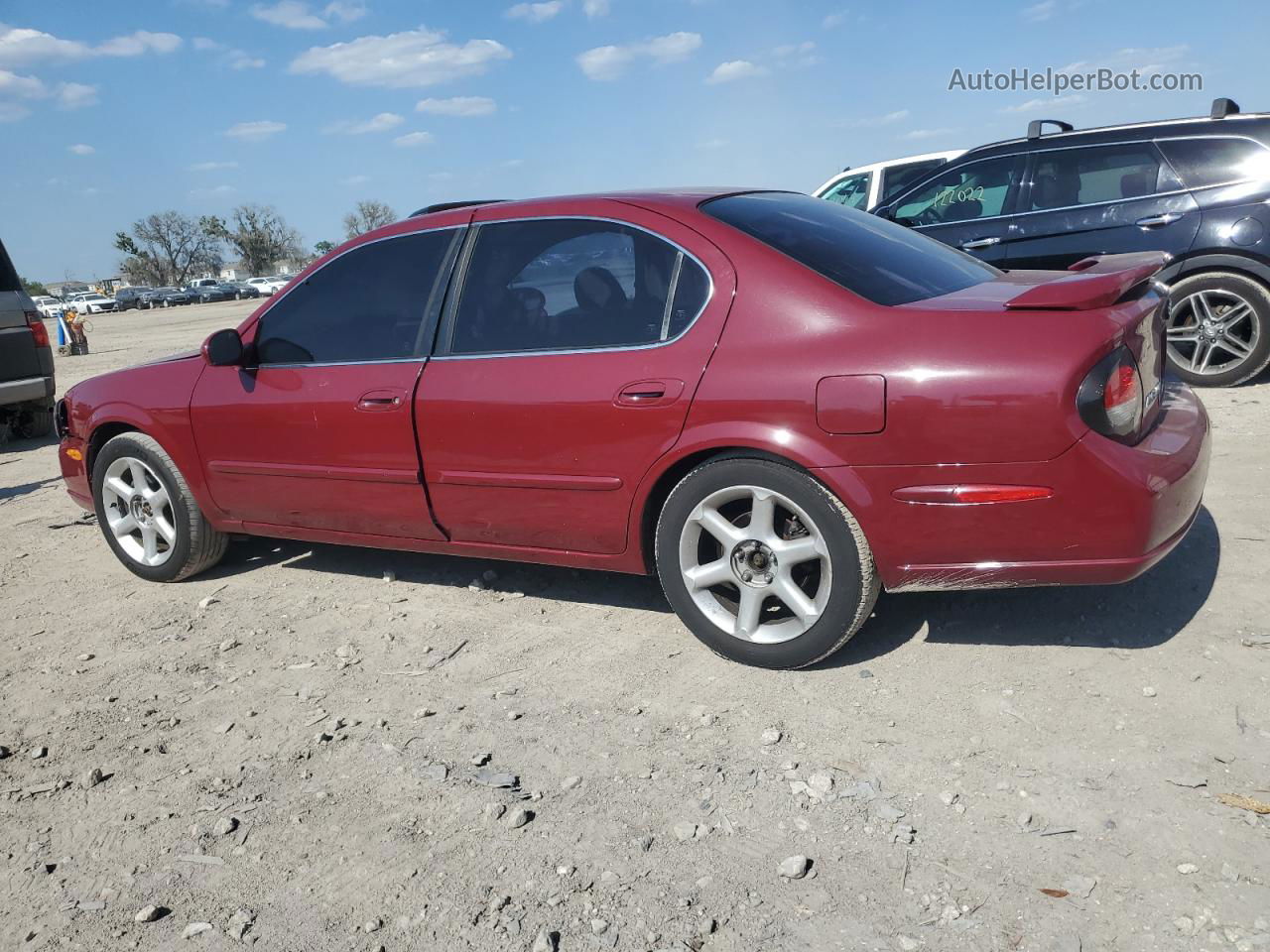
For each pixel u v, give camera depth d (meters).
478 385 3.78
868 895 2.36
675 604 3.60
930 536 3.06
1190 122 7.12
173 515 4.89
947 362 2.96
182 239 117.38
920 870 2.43
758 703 3.27
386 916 2.45
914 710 3.13
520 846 2.67
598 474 3.57
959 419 2.94
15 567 5.57
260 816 2.93
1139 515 2.89
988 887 2.35
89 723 3.61
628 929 2.33
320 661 3.94
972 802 2.66
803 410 3.13
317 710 3.54
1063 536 2.95
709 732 3.13
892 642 3.57
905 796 2.72
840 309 3.17
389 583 4.71
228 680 3.86
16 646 4.41
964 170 7.92
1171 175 7.12
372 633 4.17
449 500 3.97
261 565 5.20
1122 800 2.61
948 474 3.00
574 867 2.57
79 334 24.81
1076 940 2.17
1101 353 2.88
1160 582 3.82
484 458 3.80
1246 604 3.58
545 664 3.71
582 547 3.75
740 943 2.26
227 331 4.38
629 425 3.45
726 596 3.65
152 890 2.64
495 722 3.33
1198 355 7.19
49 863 2.80
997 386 2.90
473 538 4.03
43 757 3.39
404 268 4.12
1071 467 2.88
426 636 4.08
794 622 3.40
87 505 5.27
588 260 3.67
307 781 3.09
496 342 3.82
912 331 3.05
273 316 4.45
